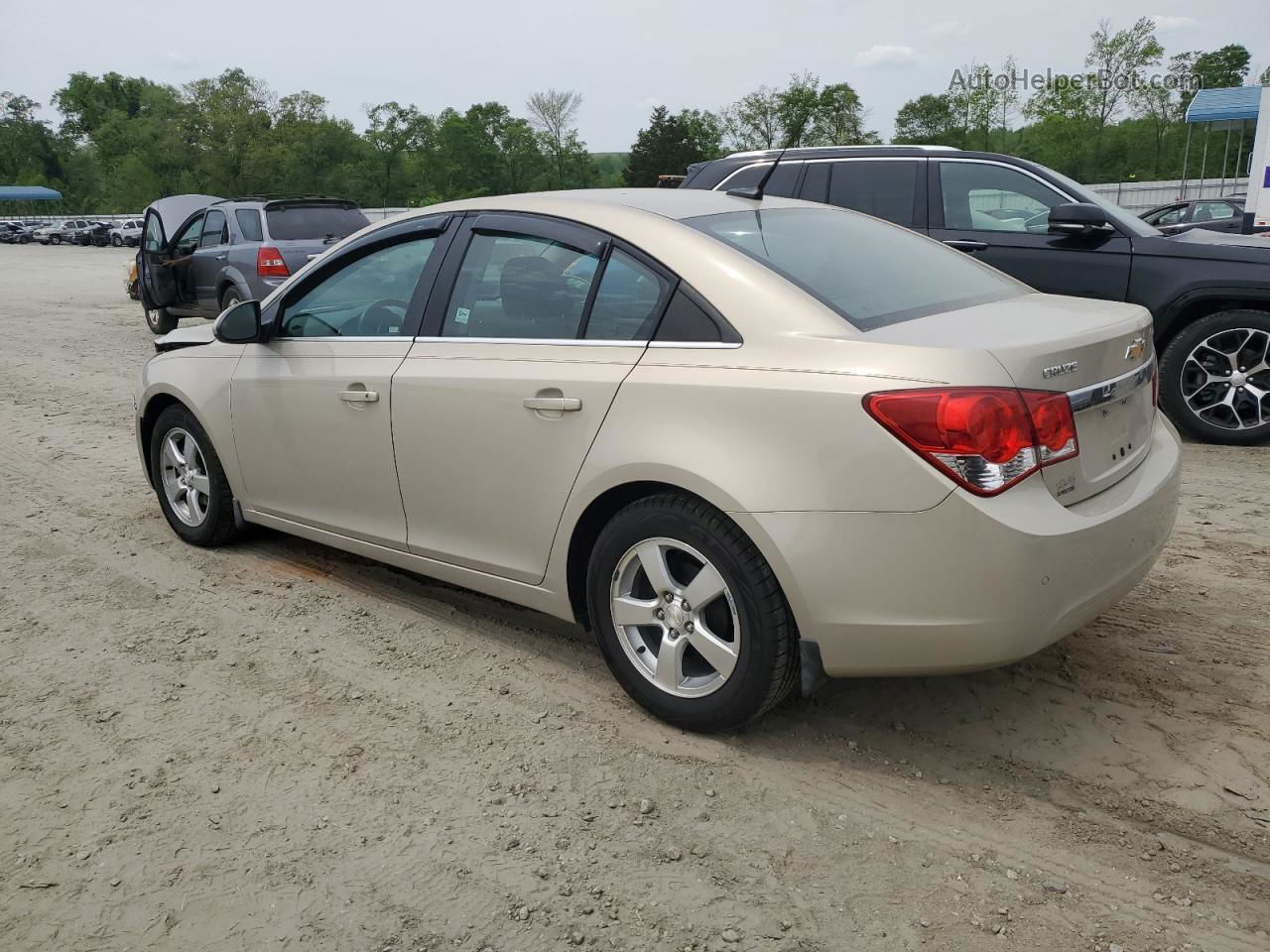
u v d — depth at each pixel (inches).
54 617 164.1
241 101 3553.2
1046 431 103.3
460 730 127.0
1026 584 101.0
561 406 124.8
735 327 114.9
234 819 109.6
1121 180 2111.2
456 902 96.3
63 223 2315.5
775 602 110.9
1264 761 115.6
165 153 3597.4
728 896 96.3
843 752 120.2
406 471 146.8
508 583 139.0
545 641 152.3
